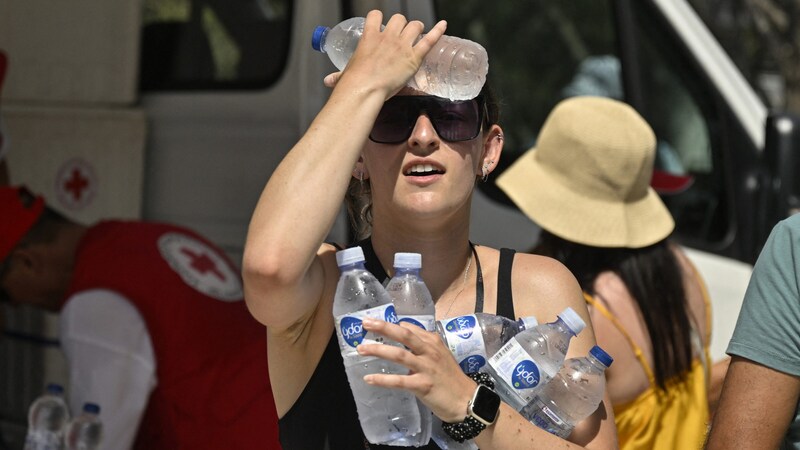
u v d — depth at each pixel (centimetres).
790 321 602
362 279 540
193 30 1160
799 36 2684
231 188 1120
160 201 1170
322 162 542
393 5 1078
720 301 1214
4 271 990
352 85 556
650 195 912
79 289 938
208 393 934
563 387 571
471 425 531
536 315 602
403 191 579
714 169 1242
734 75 1273
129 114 1178
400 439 543
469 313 598
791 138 1019
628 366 842
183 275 959
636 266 865
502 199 1123
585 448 580
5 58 1147
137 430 940
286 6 1096
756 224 1054
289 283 532
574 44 1233
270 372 596
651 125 1233
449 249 601
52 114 1214
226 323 953
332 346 588
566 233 880
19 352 1152
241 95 1116
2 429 1156
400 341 519
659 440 841
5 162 1123
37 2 1229
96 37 1203
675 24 1256
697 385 858
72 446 893
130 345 925
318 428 587
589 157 885
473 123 582
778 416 604
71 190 1200
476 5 1173
